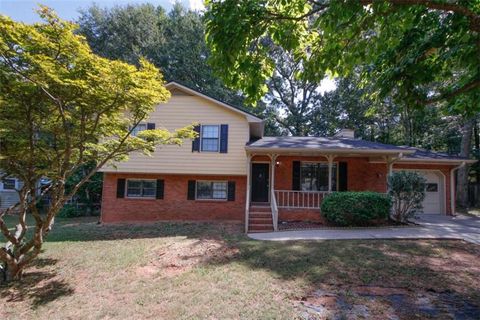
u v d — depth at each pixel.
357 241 8.52
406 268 6.26
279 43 4.22
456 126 18.52
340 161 14.30
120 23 24.84
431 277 5.79
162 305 4.96
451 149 22.34
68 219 15.57
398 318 4.33
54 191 6.71
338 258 6.92
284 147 12.23
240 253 7.48
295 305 4.77
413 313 4.46
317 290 5.28
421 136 21.75
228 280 5.79
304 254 7.25
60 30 4.99
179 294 5.31
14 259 6.24
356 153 12.37
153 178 14.04
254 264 6.65
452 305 4.71
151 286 5.73
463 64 4.31
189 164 13.62
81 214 17.02
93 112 6.40
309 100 29.11
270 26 4.08
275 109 29.62
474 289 5.27
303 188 14.27
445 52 4.51
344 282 5.60
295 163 14.30
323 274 5.97
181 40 25.84
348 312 4.51
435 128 20.27
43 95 5.67
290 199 14.02
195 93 13.63
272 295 5.12
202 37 25.75
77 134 7.02
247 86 4.18
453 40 4.22
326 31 3.98
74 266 7.03
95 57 5.41
